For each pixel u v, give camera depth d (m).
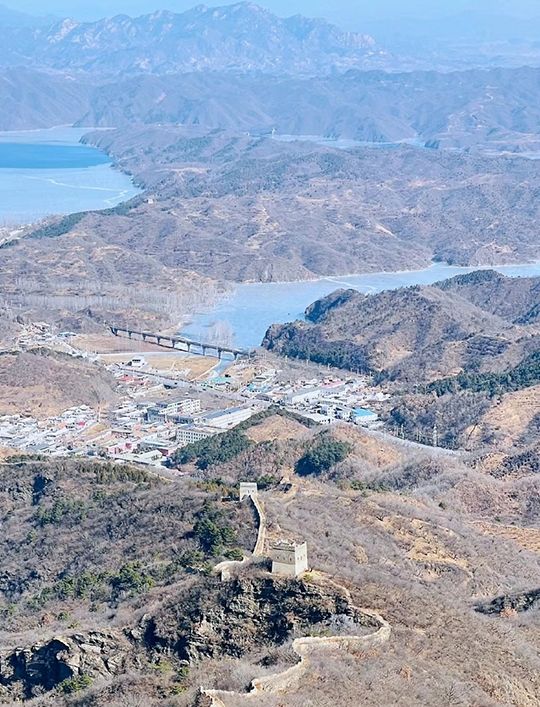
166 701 188.12
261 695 182.88
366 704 183.62
